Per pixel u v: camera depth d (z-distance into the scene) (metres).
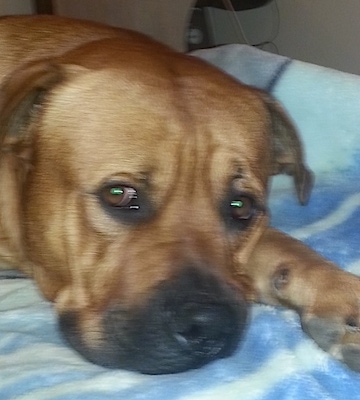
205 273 0.31
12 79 0.36
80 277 0.33
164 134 0.32
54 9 0.89
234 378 0.30
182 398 0.28
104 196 0.32
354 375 0.30
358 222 0.42
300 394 0.29
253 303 0.35
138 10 0.79
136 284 0.31
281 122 0.39
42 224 0.34
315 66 0.51
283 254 0.35
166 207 0.32
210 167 0.33
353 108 0.49
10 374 0.30
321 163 0.49
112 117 0.33
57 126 0.34
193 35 0.85
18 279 0.40
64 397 0.28
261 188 0.35
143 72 0.35
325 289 0.32
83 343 0.31
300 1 0.81
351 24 0.76
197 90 0.35
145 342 0.29
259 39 0.87
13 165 0.37
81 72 0.35
